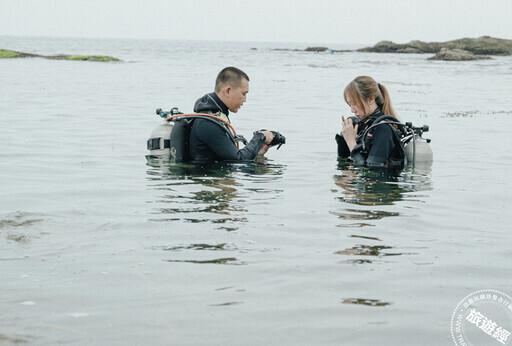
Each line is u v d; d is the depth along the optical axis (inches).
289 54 3304.6
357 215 168.9
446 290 112.7
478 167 255.6
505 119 460.8
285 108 522.6
